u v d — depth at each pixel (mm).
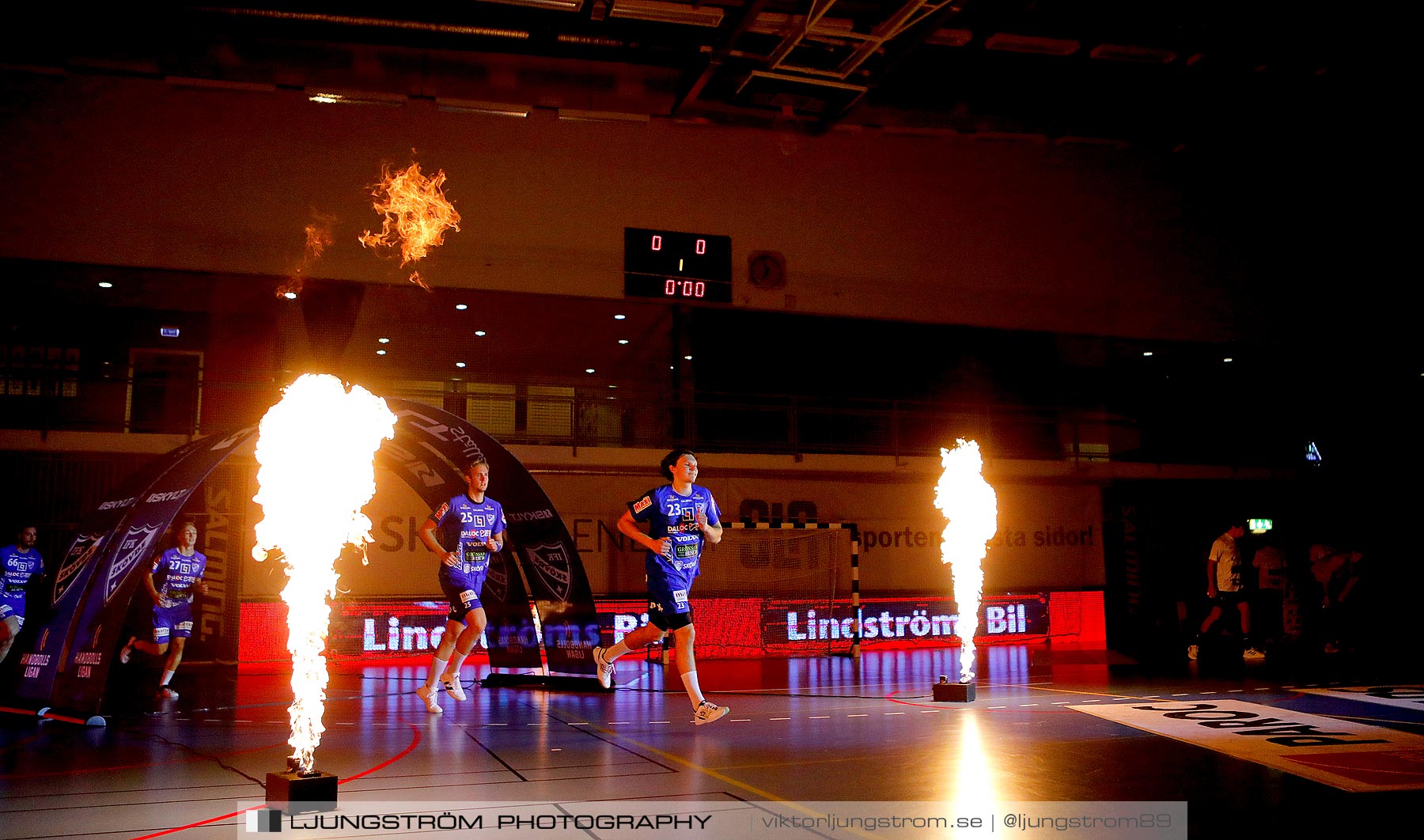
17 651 10352
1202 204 17469
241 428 7379
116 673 11406
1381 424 17125
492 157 13891
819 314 15109
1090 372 19094
